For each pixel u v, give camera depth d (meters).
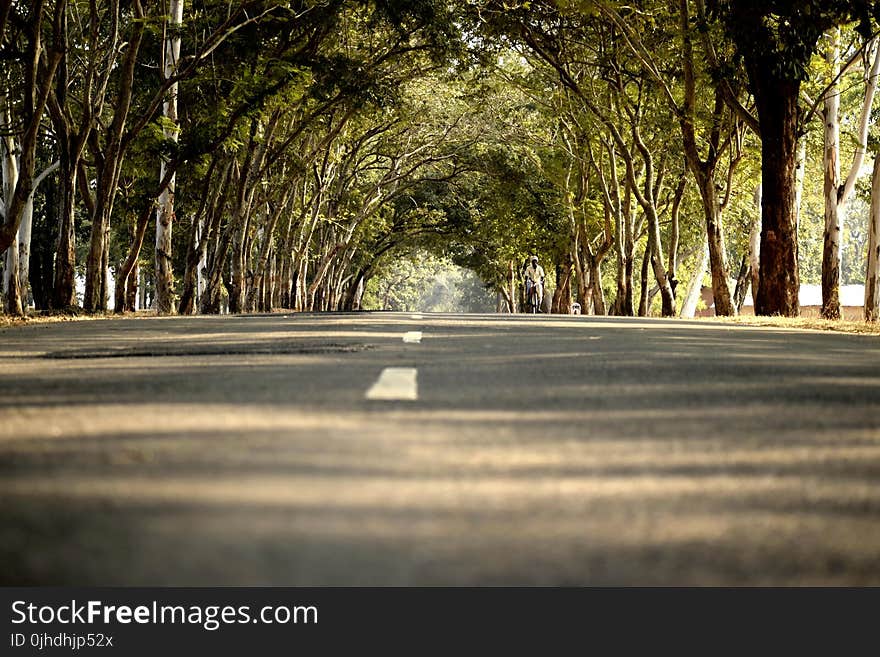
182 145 50.75
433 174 115.12
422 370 13.00
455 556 4.31
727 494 5.75
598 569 4.21
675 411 9.30
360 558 4.23
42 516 4.84
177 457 6.46
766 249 43.16
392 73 68.94
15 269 37.41
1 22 34.53
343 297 149.62
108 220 45.84
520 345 18.30
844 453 7.28
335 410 8.85
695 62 53.75
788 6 37.62
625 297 71.88
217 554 4.21
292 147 78.12
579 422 8.42
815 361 15.99
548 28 61.56
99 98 46.72
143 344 18.55
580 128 72.81
